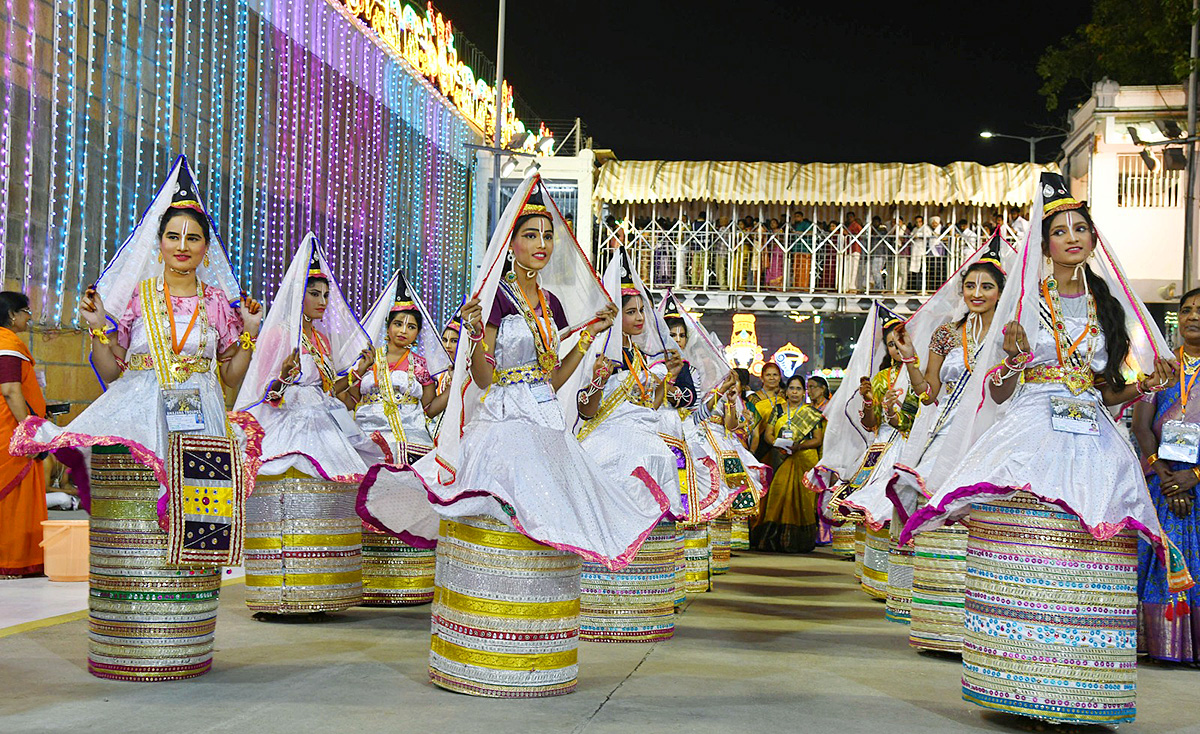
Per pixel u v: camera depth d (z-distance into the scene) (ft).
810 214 72.08
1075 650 13.79
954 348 18.95
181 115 41.29
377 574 23.50
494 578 14.99
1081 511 13.70
